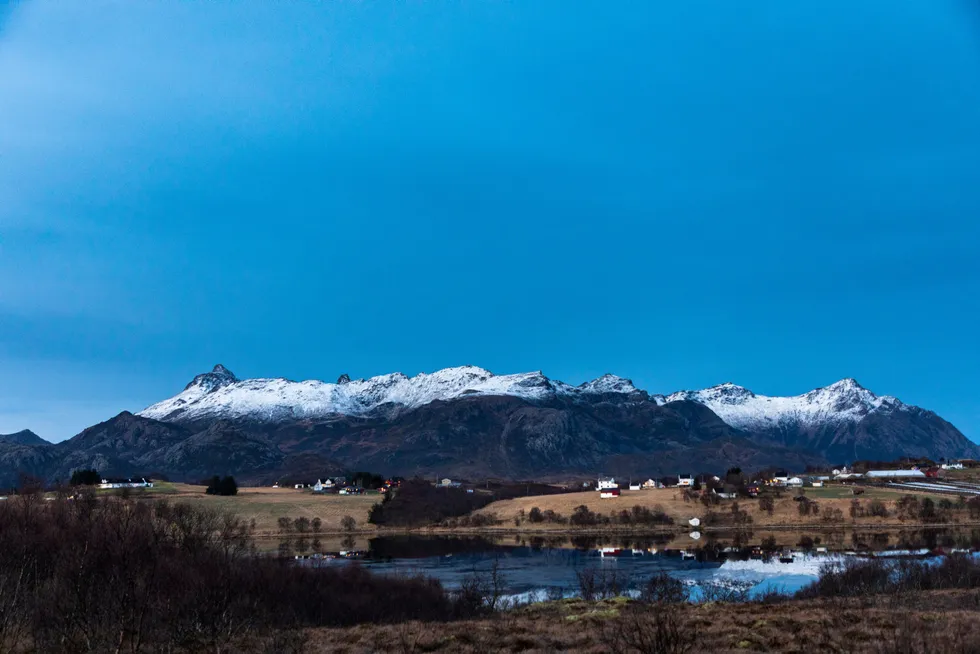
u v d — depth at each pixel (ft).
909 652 117.29
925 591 224.33
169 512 256.73
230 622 157.99
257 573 202.59
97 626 146.30
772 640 138.21
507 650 143.43
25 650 140.46
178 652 143.74
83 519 206.39
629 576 364.38
